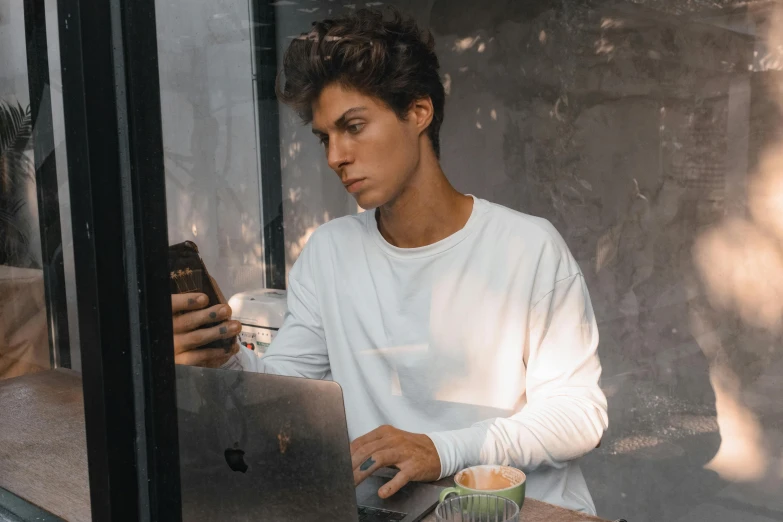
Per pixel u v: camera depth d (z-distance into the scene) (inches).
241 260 34.9
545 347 38.6
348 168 37.2
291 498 23.1
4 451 30.8
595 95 81.4
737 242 73.5
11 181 29.8
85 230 19.5
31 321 30.2
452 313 39.4
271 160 38.4
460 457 30.6
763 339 72.4
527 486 34.5
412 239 40.0
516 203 89.9
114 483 20.5
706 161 74.3
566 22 82.1
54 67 26.1
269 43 36.1
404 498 28.3
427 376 40.2
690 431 78.5
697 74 73.9
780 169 69.3
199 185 23.5
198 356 22.4
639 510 82.5
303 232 67.1
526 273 38.5
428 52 37.8
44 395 29.6
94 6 18.7
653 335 81.1
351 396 42.5
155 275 20.4
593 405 36.0
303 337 43.7
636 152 79.4
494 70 87.9
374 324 41.4
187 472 21.8
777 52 67.6
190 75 22.4
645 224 80.2
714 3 71.2
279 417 22.9
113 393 20.2
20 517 26.8
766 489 71.9
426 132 38.9
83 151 19.1
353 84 35.3
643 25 76.5
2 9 28.7
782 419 71.3
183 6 21.9
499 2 85.7
